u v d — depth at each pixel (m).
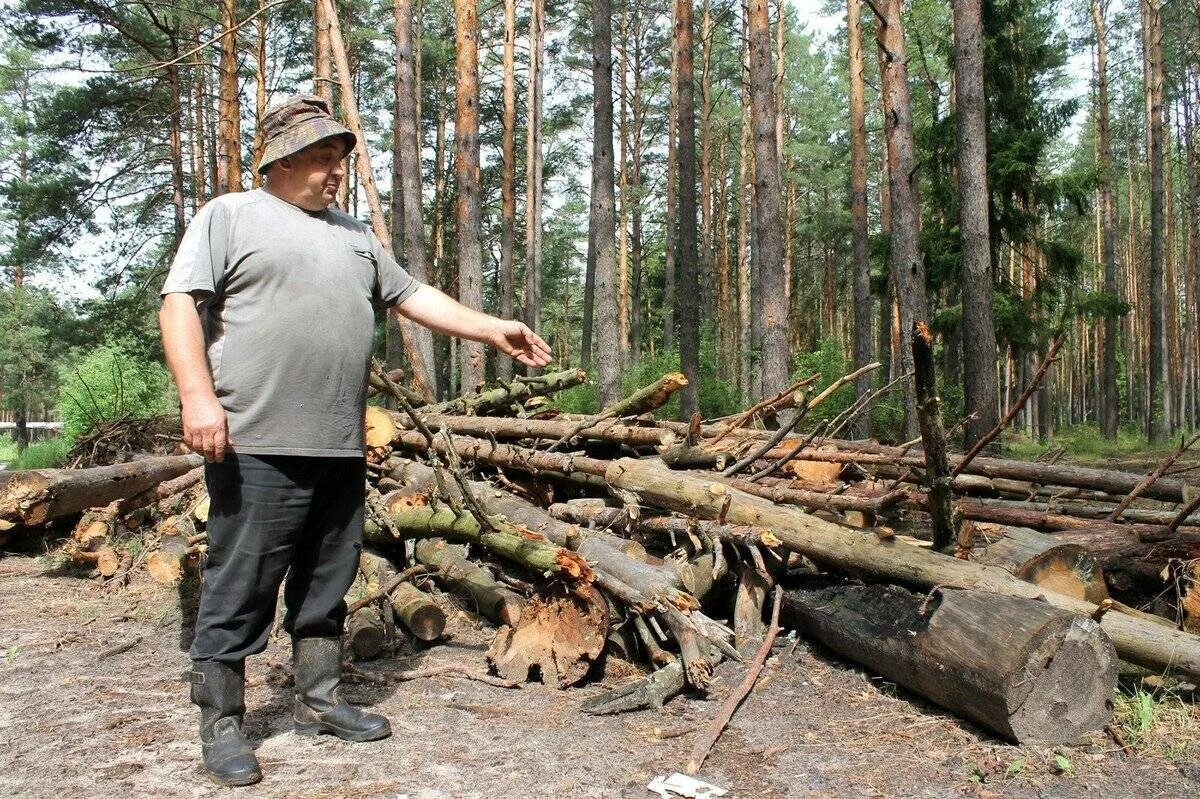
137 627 4.62
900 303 11.70
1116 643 3.21
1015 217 17.38
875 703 3.39
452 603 4.72
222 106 17.06
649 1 29.84
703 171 27.59
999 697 2.90
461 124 13.48
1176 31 30.77
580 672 3.58
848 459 5.11
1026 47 17.81
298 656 3.01
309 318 2.66
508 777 2.69
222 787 2.61
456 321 3.13
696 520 4.29
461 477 4.26
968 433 10.16
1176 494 4.96
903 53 11.32
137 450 9.20
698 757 2.82
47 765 2.78
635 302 32.12
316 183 2.78
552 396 7.69
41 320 25.62
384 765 2.77
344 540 2.91
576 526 4.48
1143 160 39.56
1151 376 25.05
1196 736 2.98
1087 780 2.69
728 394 18.00
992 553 4.13
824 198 39.06
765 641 3.77
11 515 6.02
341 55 10.80
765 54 11.66
